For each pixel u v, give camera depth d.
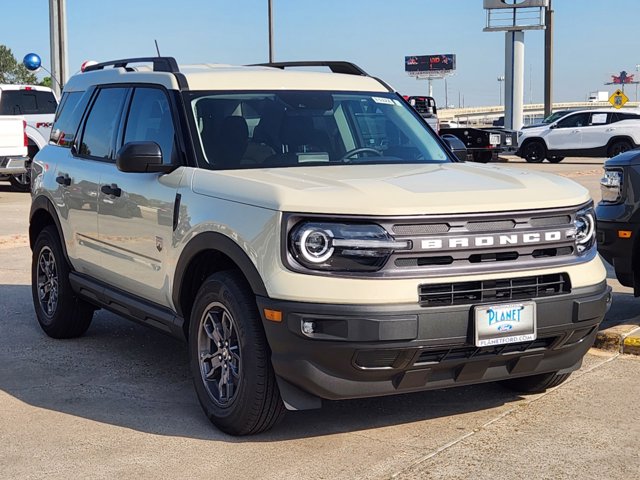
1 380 5.89
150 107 5.77
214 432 4.84
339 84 6.07
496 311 4.34
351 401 5.32
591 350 6.39
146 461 4.43
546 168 26.42
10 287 9.11
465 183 4.72
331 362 4.24
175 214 5.11
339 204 4.27
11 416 5.16
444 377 4.48
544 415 5.05
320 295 4.21
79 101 6.88
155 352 6.58
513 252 4.48
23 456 4.53
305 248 4.26
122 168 5.21
